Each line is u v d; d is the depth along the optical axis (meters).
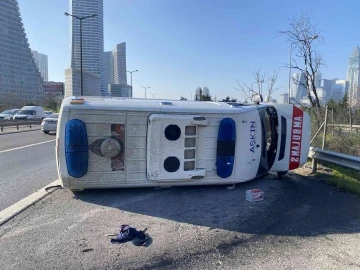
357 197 5.52
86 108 5.12
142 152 5.38
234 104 6.20
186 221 4.28
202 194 5.58
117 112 5.23
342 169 7.31
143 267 3.05
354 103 22.22
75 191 5.55
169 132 5.37
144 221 4.25
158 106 5.43
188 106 5.60
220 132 5.62
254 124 5.97
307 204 5.10
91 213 4.53
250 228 4.07
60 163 5.12
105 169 5.28
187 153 5.51
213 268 3.07
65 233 3.81
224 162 5.67
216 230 3.98
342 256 3.35
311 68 18.30
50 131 18.89
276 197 5.47
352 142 9.70
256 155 6.07
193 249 3.45
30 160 9.09
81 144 5.09
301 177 7.05
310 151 7.43
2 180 6.63
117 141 5.24
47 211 4.59
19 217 4.32
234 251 3.43
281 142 6.69
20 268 3.00
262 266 3.12
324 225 4.21
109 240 3.62
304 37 18.56
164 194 5.53
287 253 3.40
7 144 12.91
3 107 52.75
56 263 3.09
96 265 3.06
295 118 6.75
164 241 3.63
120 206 4.86
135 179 5.40
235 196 5.50
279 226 4.15
